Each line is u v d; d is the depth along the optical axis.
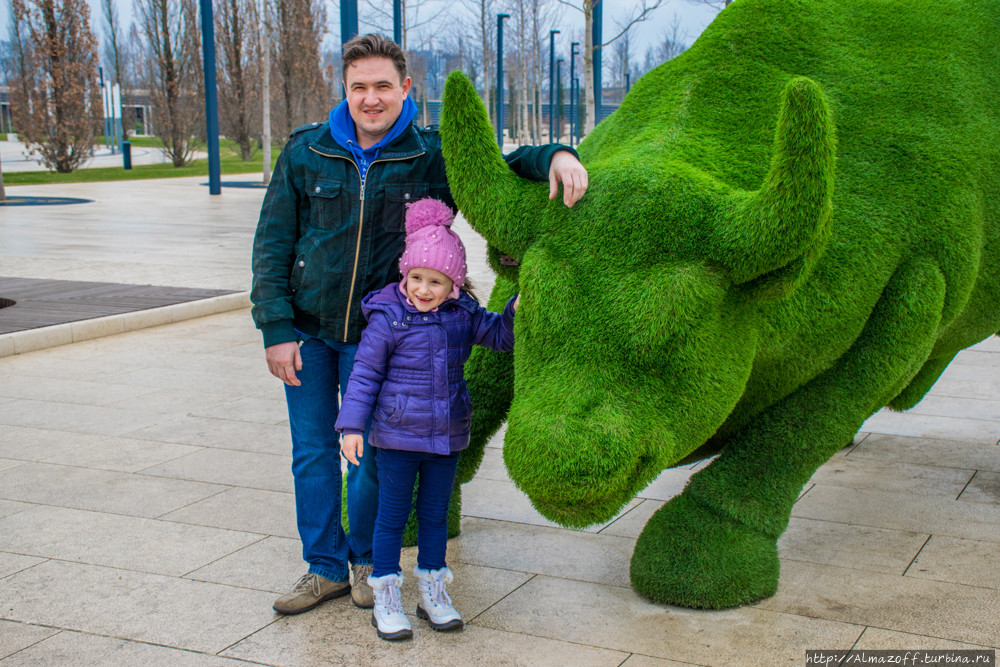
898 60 3.48
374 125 3.10
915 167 3.28
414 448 2.98
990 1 3.83
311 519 3.29
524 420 2.48
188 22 43.16
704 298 2.48
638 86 3.36
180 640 3.00
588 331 2.49
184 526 3.95
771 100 3.16
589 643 2.99
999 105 3.62
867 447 5.27
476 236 15.85
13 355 7.27
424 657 2.90
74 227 16.53
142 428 5.39
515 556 3.71
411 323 2.97
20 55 33.59
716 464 3.36
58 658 2.87
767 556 3.26
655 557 3.27
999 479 4.69
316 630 3.09
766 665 2.83
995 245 3.59
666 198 2.55
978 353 7.68
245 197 24.53
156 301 8.99
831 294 3.01
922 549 3.79
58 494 4.31
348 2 13.70
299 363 3.21
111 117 57.16
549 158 2.64
